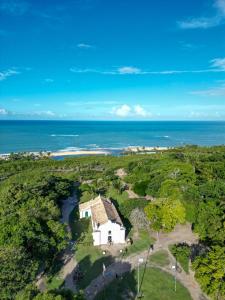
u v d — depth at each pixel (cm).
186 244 6669
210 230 6362
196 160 13575
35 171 14800
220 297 4734
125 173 13762
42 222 6347
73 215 8694
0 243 5253
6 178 13675
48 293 3722
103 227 6731
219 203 7250
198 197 7775
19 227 5669
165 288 5181
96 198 8719
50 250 5822
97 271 5738
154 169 11956
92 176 13312
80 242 6912
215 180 9175
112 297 4994
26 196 7756
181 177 9694
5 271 4503
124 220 8000
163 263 5966
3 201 7544
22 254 4853
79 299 3844
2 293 4344
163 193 8569
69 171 15138
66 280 5469
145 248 6575
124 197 10044
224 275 4753
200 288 5153
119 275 5581
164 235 7175
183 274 5594
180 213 7056
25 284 4606
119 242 6838
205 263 4991
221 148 19525
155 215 7244
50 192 8894
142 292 5094
